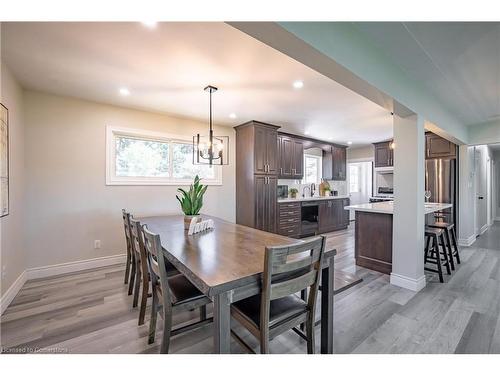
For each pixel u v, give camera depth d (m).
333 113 3.77
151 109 3.57
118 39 1.83
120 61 2.17
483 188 5.82
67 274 3.00
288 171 5.33
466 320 1.99
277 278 1.36
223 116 3.95
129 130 3.52
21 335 1.79
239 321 1.36
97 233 3.28
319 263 1.38
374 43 1.90
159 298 1.70
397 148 2.71
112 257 3.38
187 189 4.05
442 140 4.67
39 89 2.81
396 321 1.98
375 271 3.16
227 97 3.06
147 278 1.94
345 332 1.83
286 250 1.18
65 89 2.82
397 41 1.87
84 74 2.43
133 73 2.40
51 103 2.97
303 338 1.61
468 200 4.47
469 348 1.65
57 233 3.01
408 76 2.41
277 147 4.77
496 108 3.41
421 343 1.70
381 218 3.13
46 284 2.70
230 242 1.81
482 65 2.22
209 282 1.08
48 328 1.88
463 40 1.84
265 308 1.17
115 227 3.42
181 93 2.93
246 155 4.41
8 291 2.28
